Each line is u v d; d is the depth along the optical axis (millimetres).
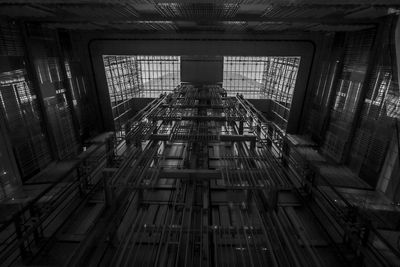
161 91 19688
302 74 11375
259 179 4543
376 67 7789
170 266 3414
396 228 5516
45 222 5785
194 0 5258
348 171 8367
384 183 6926
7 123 7012
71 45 10609
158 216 5246
